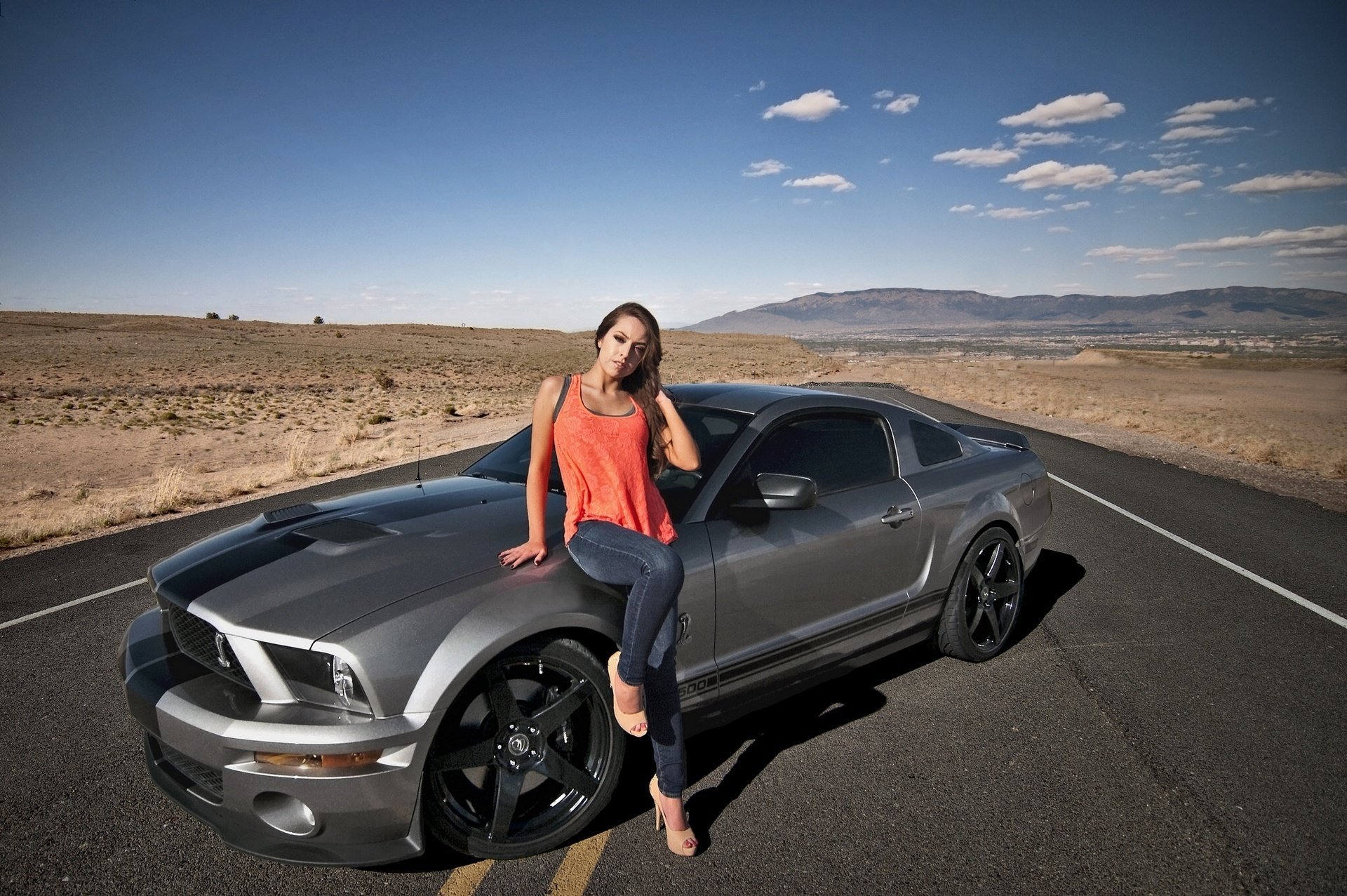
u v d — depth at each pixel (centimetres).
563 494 318
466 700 231
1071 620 491
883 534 357
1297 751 331
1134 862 256
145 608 530
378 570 248
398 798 221
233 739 215
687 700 290
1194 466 1235
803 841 266
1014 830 273
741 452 317
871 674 410
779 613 316
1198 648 446
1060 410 2489
